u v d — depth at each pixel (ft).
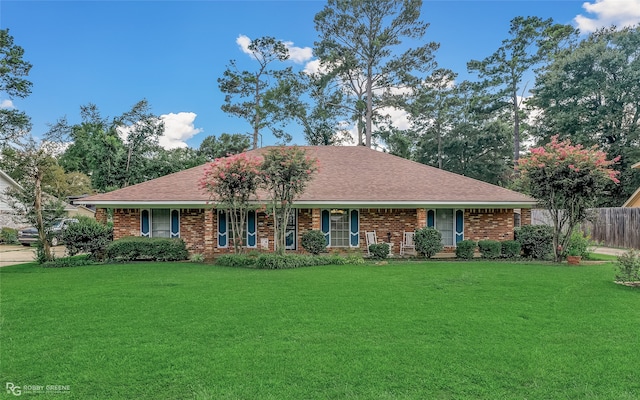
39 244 49.60
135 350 18.12
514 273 39.73
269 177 47.73
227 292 30.53
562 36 136.26
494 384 14.79
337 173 63.98
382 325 21.77
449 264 47.29
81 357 17.35
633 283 33.73
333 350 18.03
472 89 147.13
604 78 110.32
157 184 59.36
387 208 59.00
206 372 15.72
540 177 48.73
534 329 21.22
